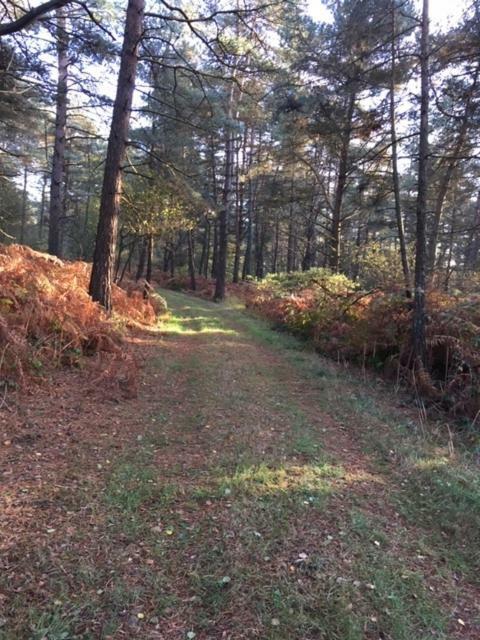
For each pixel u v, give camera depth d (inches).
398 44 418.6
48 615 91.9
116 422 200.1
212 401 234.7
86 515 127.0
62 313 280.1
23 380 215.5
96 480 147.0
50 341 262.8
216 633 91.8
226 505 136.0
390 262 625.0
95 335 295.1
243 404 233.1
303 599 100.8
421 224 290.2
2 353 220.4
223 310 727.7
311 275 578.6
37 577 101.8
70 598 97.0
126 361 269.4
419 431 219.8
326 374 315.0
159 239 657.6
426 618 98.9
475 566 119.2
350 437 203.0
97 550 112.9
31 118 592.7
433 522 137.6
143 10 345.7
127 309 437.4
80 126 858.1
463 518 137.8
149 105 549.6
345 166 633.0
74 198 1047.6
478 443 203.9
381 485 158.1
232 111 673.0
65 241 1184.2
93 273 353.4
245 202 1360.7
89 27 422.0
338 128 564.7
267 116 688.4
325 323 419.2
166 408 223.0
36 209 1940.2
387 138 503.5
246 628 93.1
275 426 206.7
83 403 215.9
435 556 121.3
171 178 441.7
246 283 1090.7
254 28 363.3
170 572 107.7
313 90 518.6
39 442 171.8
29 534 116.3
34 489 138.0
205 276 1408.7
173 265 1306.6
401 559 118.0
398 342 318.3
